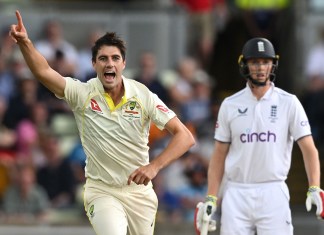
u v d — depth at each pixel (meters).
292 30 52.78
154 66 51.66
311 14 53.19
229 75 52.97
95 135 27.05
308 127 28.73
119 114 26.95
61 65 49.69
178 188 45.44
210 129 48.22
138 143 27.19
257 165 28.75
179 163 45.78
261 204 28.67
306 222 42.72
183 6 53.78
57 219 45.25
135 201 27.62
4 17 51.91
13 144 47.00
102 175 27.38
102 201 27.38
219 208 41.66
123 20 52.75
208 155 46.69
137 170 26.02
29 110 48.25
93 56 26.92
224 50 53.06
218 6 53.81
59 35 51.62
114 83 26.78
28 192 45.28
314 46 53.09
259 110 28.78
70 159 46.88
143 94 27.20
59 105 49.03
